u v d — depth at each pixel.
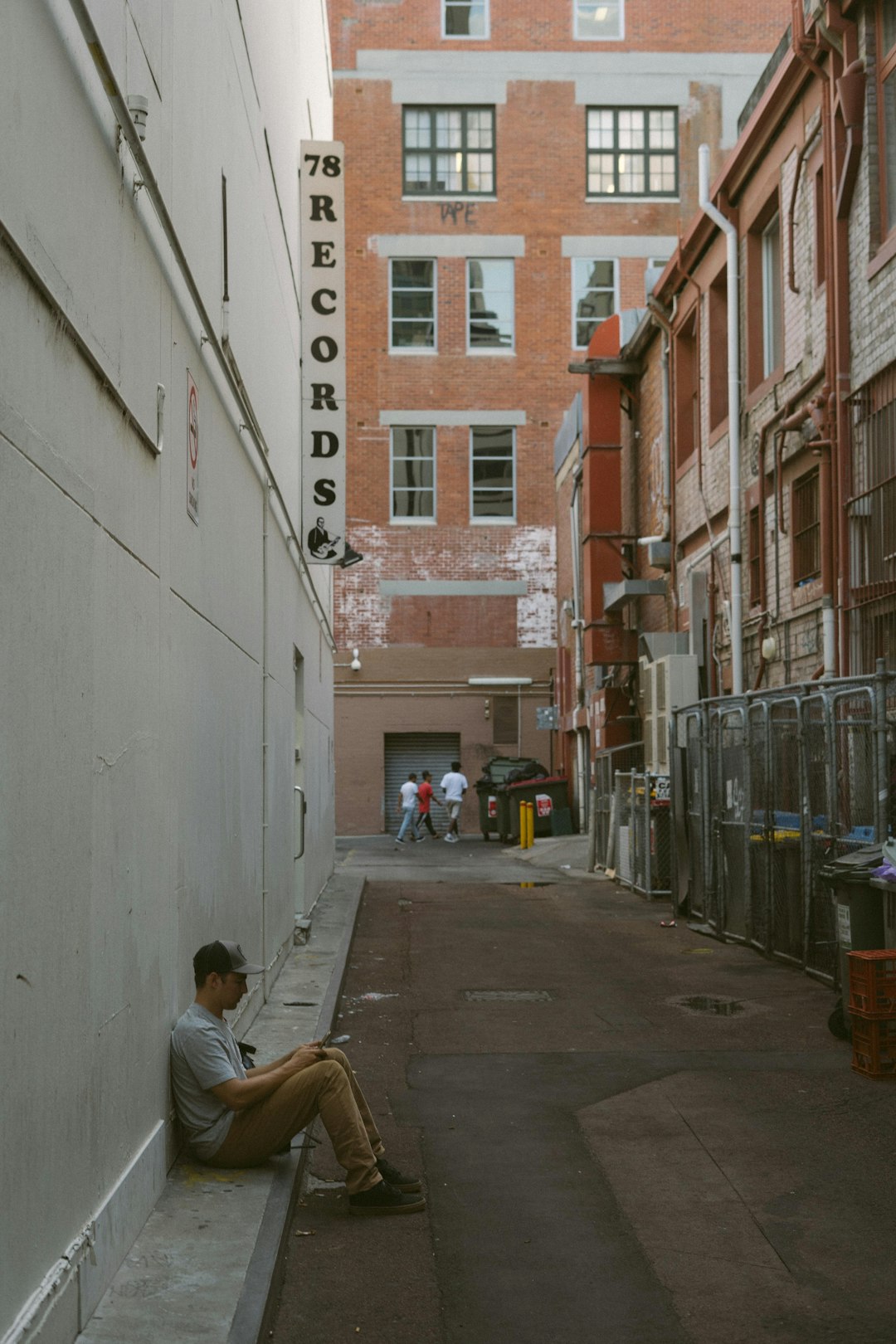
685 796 15.97
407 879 22.28
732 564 17.52
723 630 18.44
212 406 7.38
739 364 17.70
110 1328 4.07
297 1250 5.23
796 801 12.19
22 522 3.49
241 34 9.04
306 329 14.34
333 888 19.55
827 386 13.77
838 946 9.18
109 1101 4.50
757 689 16.53
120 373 4.77
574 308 37.31
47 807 3.72
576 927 15.53
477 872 23.81
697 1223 5.50
